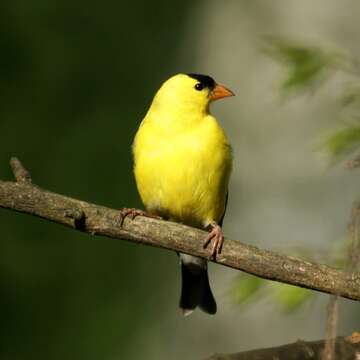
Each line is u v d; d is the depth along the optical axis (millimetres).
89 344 13898
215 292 11961
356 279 6379
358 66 7602
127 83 15219
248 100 12227
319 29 11797
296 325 11672
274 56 7809
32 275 14328
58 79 15383
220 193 8367
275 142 11930
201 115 8352
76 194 14664
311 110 11820
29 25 15680
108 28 15516
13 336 13953
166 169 8109
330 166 7254
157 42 14789
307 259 6891
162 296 13992
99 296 14266
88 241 14609
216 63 12703
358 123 7207
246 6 12523
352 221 4777
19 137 14898
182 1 14414
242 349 11914
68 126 15156
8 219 14562
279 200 11742
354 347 5645
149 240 6668
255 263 6562
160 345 13500
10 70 15320
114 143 14984
